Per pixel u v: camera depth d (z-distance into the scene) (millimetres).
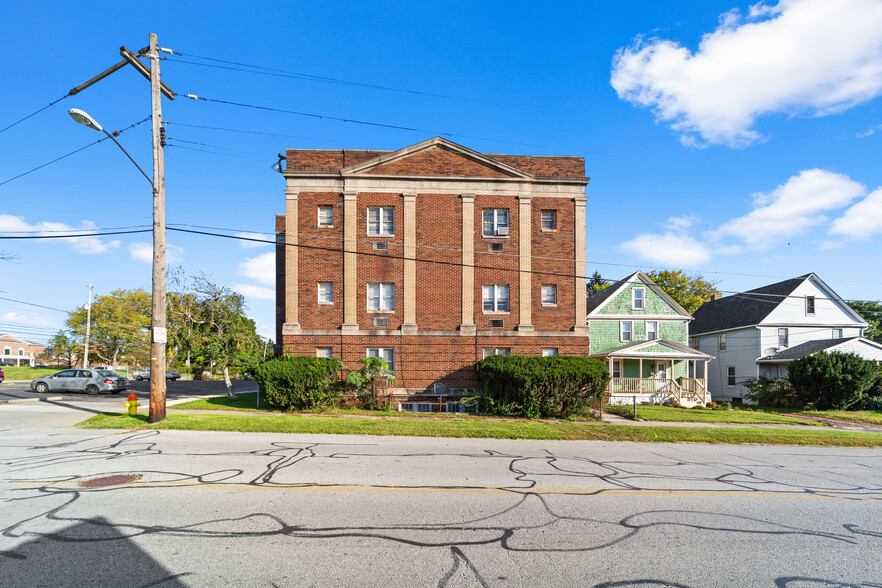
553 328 22328
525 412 18391
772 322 33125
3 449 10469
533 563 4977
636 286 31703
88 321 43875
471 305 22078
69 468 8648
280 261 26000
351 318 21703
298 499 6953
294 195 22047
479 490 7707
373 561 4914
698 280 51094
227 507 6516
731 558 5262
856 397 25047
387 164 22312
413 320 21859
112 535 5457
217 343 23141
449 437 13359
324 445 11422
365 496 7191
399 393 21250
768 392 28844
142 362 56094
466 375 21797
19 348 101188
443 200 22438
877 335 57375
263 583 4379
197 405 19781
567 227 22781
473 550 5273
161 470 8547
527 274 22391
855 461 11508
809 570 5004
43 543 5203
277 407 19250
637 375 31031
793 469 10258
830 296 33906
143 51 14398
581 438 13883
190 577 4465
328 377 19234
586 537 5762
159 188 14633
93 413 16422
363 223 22172
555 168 23016
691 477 9133
